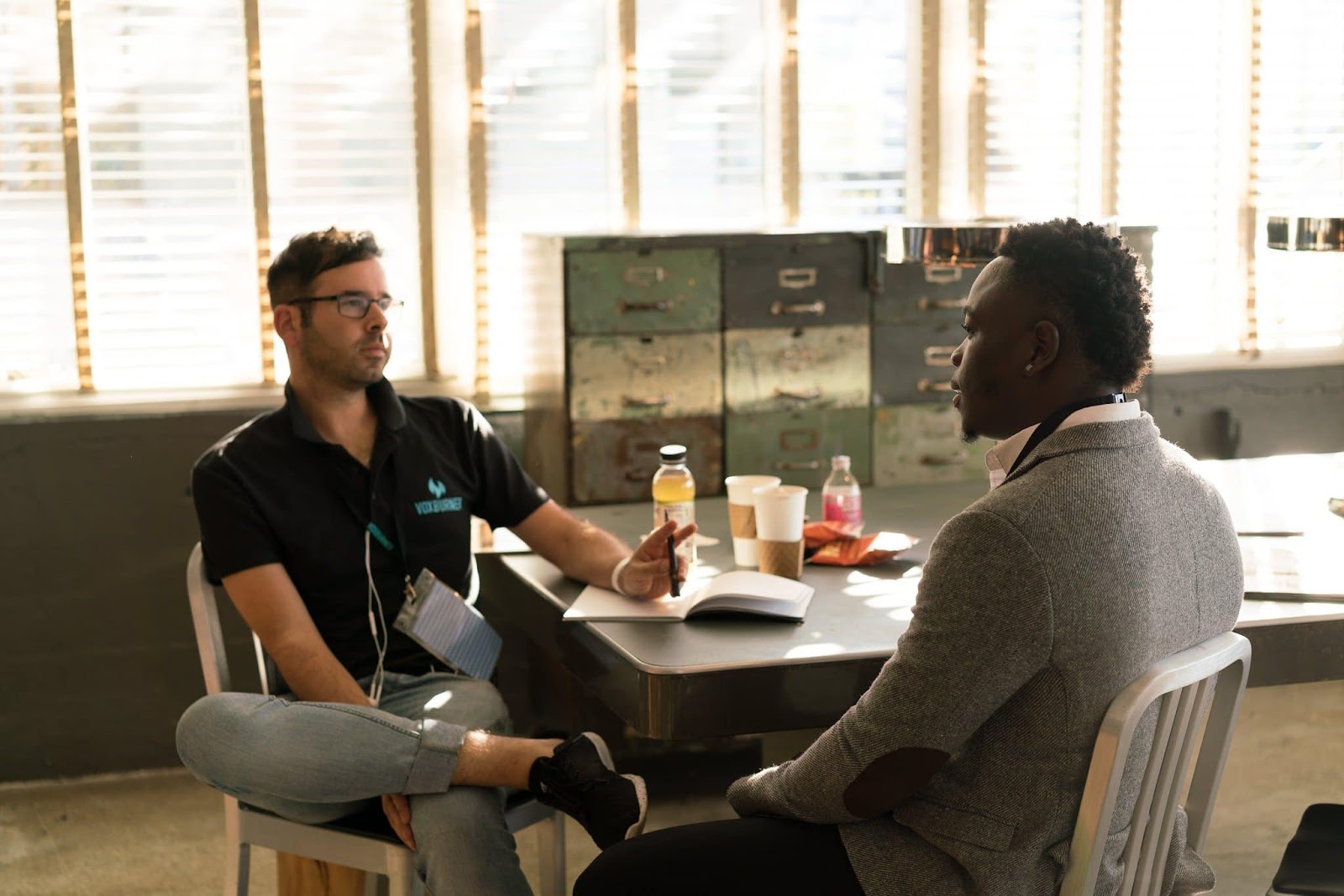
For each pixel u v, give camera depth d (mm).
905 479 3635
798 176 3938
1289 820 3143
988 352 1527
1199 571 1519
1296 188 4270
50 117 3416
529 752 1935
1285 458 3182
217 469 2180
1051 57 4074
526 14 3697
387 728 1939
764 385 3488
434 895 1903
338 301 2225
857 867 1490
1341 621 1914
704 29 3830
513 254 3777
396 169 3668
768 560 2252
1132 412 1493
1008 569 1372
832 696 1821
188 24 3479
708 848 1553
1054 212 4137
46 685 3473
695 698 1765
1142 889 1559
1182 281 4230
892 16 3977
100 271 3496
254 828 2053
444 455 2402
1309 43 4215
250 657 3611
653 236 3348
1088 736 1413
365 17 3588
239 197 3568
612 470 3414
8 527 3402
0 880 2904
